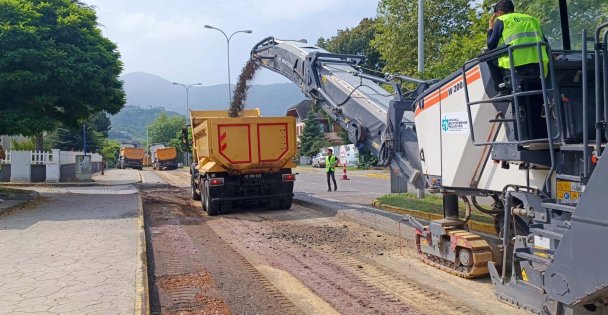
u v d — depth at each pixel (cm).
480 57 609
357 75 1059
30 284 677
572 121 541
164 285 724
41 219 1245
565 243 440
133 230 1084
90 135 6041
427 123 759
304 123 6306
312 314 603
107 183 2784
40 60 1570
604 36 448
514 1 761
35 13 1622
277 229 1166
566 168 528
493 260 697
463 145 672
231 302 649
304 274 777
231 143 1416
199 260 873
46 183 2547
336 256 888
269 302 648
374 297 660
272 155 1452
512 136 586
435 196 1538
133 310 575
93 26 1866
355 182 2745
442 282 714
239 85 1686
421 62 1700
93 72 1684
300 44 1384
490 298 635
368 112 1016
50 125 1662
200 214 1460
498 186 647
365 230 1120
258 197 1445
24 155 2608
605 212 400
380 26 2298
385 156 938
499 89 604
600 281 405
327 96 1145
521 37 556
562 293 444
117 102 1912
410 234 1045
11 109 1612
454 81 684
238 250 952
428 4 2127
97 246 917
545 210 536
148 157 7931
